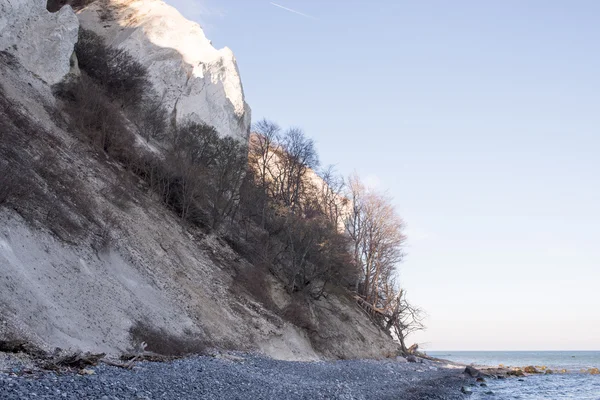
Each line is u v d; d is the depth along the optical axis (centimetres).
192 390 1748
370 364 4719
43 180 2902
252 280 4338
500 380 5275
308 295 5075
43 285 2131
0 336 1612
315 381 2841
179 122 5488
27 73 3969
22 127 3297
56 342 1884
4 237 2112
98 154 4003
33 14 4278
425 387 3606
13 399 1174
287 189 6488
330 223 5566
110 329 2320
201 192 4650
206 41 6631
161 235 3766
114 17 6481
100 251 2802
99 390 1434
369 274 6962
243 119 6419
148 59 5778
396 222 7350
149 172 4394
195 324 3145
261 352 3553
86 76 4662
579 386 4703
